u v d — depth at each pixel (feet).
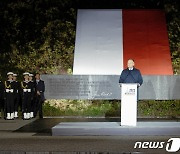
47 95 95.20
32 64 102.12
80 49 99.96
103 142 59.41
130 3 109.19
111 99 94.84
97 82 95.04
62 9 108.99
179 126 66.44
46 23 107.45
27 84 90.12
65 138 63.46
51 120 88.17
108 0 109.19
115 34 102.12
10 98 89.25
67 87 95.20
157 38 101.50
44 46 104.06
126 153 50.75
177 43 103.71
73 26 106.73
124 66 97.14
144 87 94.68
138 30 102.58
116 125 69.05
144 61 97.76
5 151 51.72
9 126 78.13
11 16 108.27
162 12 106.42
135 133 65.92
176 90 94.58
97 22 104.53
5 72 101.50
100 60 98.22
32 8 109.19
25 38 105.70
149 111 96.02
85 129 66.49
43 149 53.78
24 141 60.59
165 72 96.68
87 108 96.68
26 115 89.81
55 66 101.40
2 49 104.17
